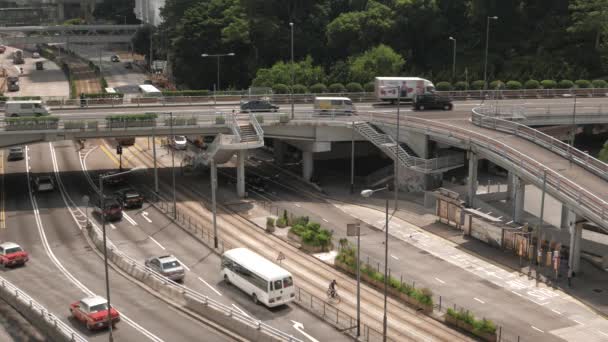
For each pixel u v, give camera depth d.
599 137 122.44
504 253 71.62
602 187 68.00
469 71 140.12
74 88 166.50
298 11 161.62
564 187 66.81
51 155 114.00
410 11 148.75
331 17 166.88
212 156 91.19
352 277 65.12
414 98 106.00
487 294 61.59
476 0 148.12
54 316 54.53
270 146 122.56
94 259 70.06
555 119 101.81
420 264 68.81
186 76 160.88
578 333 54.12
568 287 63.00
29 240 75.50
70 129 89.19
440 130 87.44
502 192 91.00
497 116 97.69
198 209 86.19
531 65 140.38
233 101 116.12
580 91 124.75
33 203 88.56
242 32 151.00
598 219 61.59
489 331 52.19
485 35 152.25
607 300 60.31
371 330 53.28
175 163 109.12
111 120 90.12
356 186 98.38
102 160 110.88
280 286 56.62
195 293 57.59
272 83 134.75
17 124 87.56
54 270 66.88
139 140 125.88
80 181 98.69
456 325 54.75
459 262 69.31
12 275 65.69
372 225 80.88
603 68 141.25
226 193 93.19
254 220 82.06
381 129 94.81
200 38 157.50
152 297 59.91
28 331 55.06
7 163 108.88
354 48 151.62
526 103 114.69
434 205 86.44
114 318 53.66
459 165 92.56
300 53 157.12
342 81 137.00
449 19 156.38
